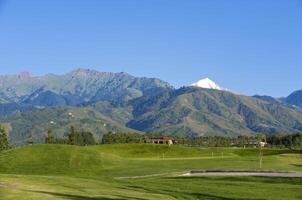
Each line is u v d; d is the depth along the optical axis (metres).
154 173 81.12
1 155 105.62
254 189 61.34
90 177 64.06
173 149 153.25
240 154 155.12
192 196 53.75
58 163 96.94
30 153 104.19
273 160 109.62
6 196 40.62
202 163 101.31
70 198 42.12
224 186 63.69
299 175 77.00
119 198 45.38
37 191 44.75
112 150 150.12
